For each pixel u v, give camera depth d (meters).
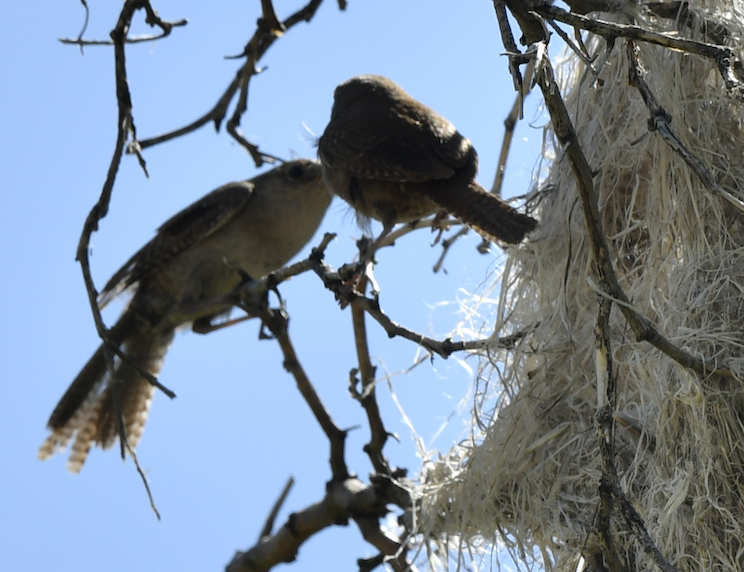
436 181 8.71
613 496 5.42
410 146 8.78
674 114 7.37
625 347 7.50
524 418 7.88
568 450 7.75
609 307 5.60
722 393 6.73
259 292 8.99
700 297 6.96
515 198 8.72
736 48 7.50
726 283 6.98
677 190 7.26
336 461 9.59
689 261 7.16
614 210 7.95
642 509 7.16
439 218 9.57
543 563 7.66
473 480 7.98
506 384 7.87
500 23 5.60
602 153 8.07
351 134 9.11
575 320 7.89
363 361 9.30
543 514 7.59
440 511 8.21
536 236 8.20
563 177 8.13
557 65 8.77
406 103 9.23
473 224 8.34
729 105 7.46
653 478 7.02
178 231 11.38
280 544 9.61
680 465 6.84
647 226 7.46
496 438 7.94
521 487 7.77
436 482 8.41
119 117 8.30
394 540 9.16
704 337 6.84
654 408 7.24
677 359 6.02
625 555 7.18
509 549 7.71
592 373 7.61
